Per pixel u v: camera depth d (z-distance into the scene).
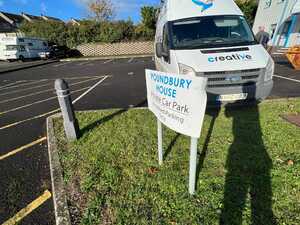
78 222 2.69
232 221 2.54
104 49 32.84
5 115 6.90
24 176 3.71
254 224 2.49
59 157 4.05
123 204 2.89
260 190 2.94
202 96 2.35
